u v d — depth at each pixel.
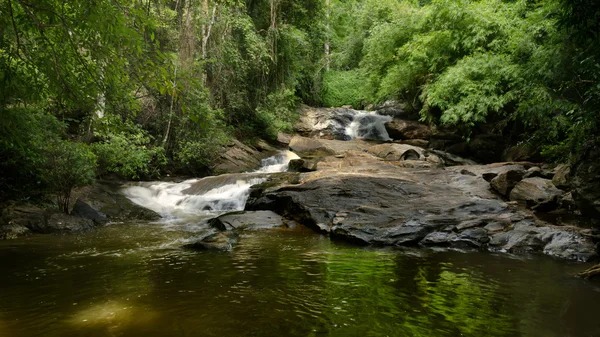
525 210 8.16
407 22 18.38
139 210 9.67
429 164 11.74
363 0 28.30
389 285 4.34
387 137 19.73
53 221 7.73
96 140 11.16
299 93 24.94
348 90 26.97
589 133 5.79
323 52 27.36
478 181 9.83
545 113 10.48
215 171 14.53
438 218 7.25
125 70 3.79
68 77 3.74
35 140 7.60
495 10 15.03
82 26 3.40
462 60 14.50
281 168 14.93
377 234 6.82
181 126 13.80
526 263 5.39
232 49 15.45
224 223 8.16
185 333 3.05
